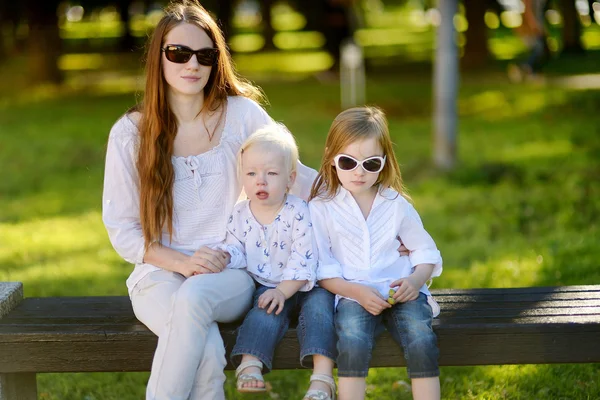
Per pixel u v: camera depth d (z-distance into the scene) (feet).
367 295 11.03
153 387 10.46
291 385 15.29
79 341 11.12
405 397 14.40
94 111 53.06
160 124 11.75
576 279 19.16
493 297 12.39
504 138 40.47
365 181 11.59
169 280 11.46
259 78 71.87
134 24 118.93
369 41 109.70
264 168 11.36
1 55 84.94
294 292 11.42
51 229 26.81
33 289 20.12
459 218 26.58
